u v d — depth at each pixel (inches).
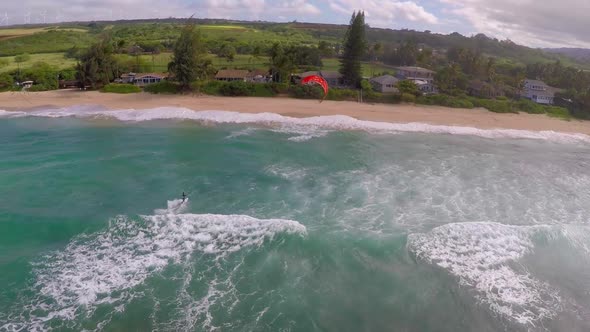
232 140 1755.7
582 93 3206.2
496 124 2428.6
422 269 821.2
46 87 2979.8
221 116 2210.9
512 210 1139.3
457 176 1401.3
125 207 1063.6
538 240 946.7
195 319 671.1
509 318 703.7
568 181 1432.1
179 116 2193.7
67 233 922.7
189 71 2792.8
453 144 1904.5
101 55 3034.0
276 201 1124.5
